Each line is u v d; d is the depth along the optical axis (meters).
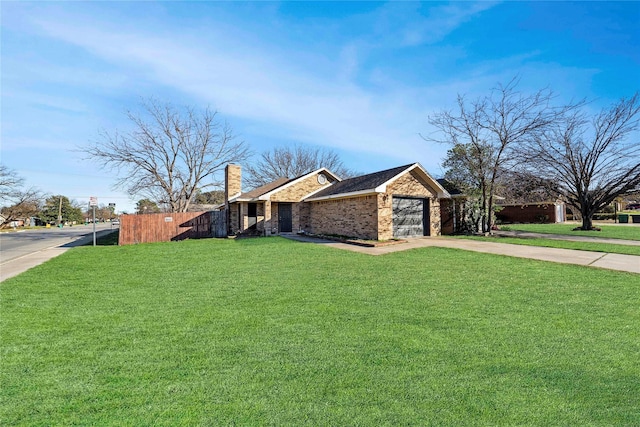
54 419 2.46
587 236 15.05
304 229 20.30
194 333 4.15
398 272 7.59
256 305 5.31
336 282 6.75
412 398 2.67
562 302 5.21
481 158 16.25
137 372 3.16
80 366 3.30
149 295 6.08
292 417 2.44
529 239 13.78
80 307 5.37
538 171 17.72
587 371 3.10
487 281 6.63
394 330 4.15
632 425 2.33
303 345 3.73
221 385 2.90
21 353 3.62
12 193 40.22
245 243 14.32
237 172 22.33
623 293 5.64
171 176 26.52
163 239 18.25
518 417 2.43
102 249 14.02
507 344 3.71
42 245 18.55
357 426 2.33
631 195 18.41
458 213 17.58
